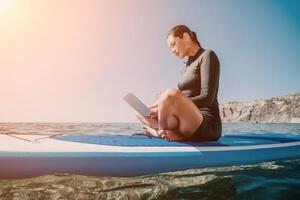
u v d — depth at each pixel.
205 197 1.79
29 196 1.65
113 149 1.95
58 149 1.87
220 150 2.11
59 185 1.73
